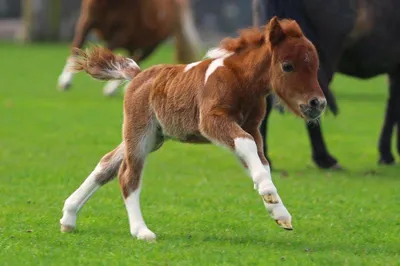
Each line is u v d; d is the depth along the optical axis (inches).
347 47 651.5
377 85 1318.9
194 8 2257.6
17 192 558.9
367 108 1041.5
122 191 429.7
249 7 2271.2
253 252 398.6
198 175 640.4
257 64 407.2
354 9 642.2
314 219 489.7
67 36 1974.7
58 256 390.3
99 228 453.7
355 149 776.9
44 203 523.5
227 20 2266.2
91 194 442.6
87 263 378.0
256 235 442.0
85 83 1279.5
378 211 515.5
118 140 798.5
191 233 444.1
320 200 547.5
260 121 418.3
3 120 907.4
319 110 398.3
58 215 486.9
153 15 1042.7
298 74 398.9
